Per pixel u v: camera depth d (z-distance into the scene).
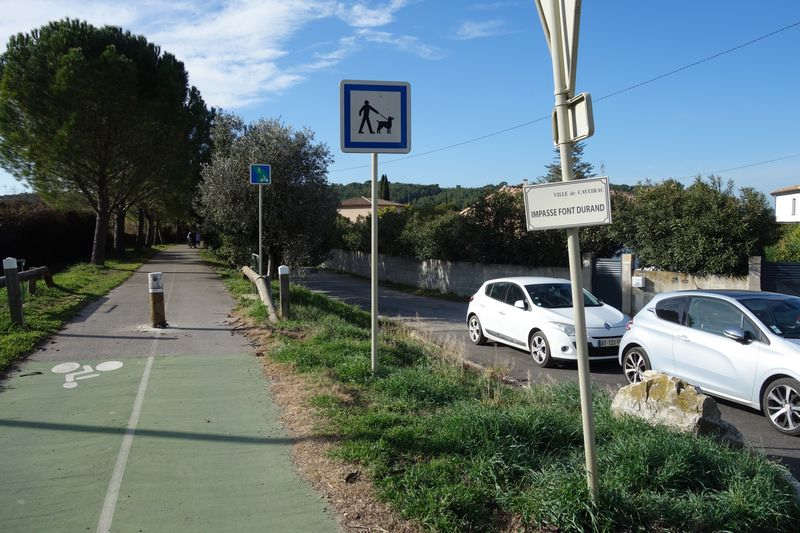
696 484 4.13
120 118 24.83
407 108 6.99
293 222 21.03
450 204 34.12
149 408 5.95
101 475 4.37
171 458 4.68
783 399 6.62
